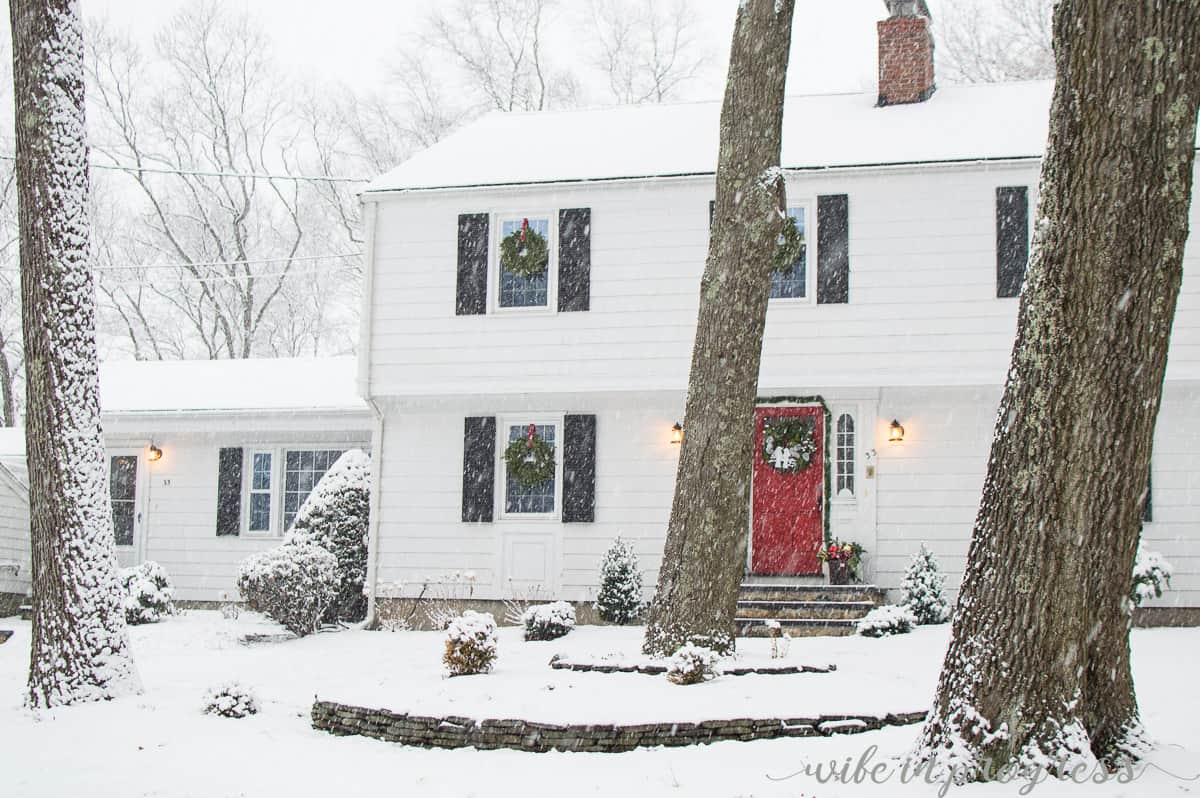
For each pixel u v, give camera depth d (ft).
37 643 38.19
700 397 39.75
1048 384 23.02
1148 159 22.40
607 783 27.48
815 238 58.03
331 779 28.73
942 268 56.65
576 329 59.88
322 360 79.87
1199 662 41.24
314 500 62.13
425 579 60.80
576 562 59.41
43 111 38.99
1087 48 22.52
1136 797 21.94
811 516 57.67
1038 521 23.08
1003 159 56.18
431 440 61.93
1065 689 23.11
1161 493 54.24
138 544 70.90
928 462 56.90
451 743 31.40
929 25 66.23
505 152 65.31
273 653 51.21
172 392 73.26
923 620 52.49
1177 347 53.67
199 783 28.50
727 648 38.68
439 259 61.87
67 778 29.25
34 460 38.63
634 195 60.23
